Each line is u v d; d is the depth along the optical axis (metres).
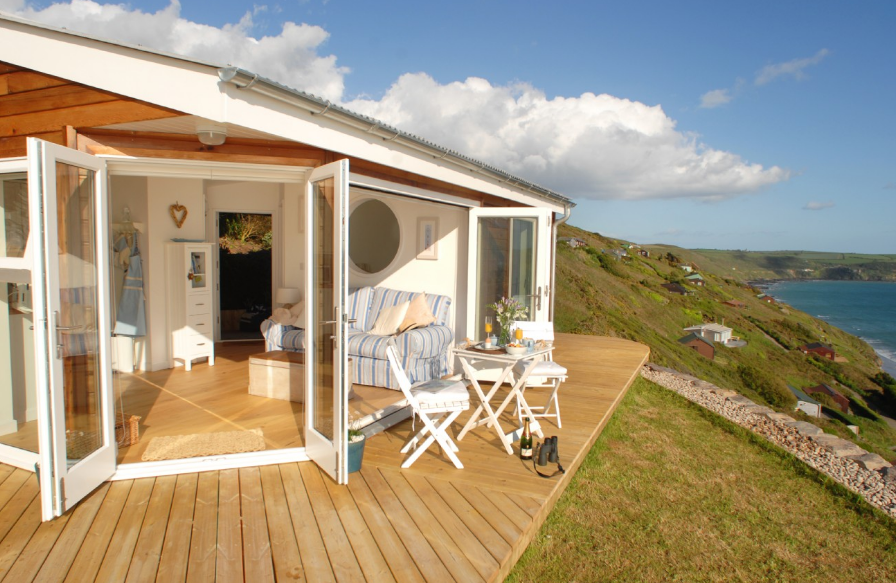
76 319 3.10
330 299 3.50
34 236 2.72
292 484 3.45
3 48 3.23
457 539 2.80
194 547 2.68
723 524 3.82
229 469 3.67
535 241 6.54
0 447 3.75
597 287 30.22
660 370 9.48
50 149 2.77
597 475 4.41
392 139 4.07
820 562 3.45
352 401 4.99
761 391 24.80
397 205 6.94
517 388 4.28
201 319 6.72
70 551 2.63
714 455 5.24
